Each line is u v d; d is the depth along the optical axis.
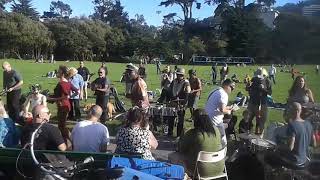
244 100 20.12
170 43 103.50
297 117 6.26
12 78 13.58
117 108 16.77
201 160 6.47
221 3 76.56
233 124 11.16
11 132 7.42
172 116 12.63
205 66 75.12
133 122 6.59
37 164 4.77
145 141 6.53
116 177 4.61
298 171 6.06
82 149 7.04
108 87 14.48
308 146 6.16
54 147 6.51
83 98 21.67
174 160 6.62
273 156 6.48
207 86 35.22
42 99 11.44
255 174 6.64
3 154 5.61
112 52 110.12
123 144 6.51
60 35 105.38
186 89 13.27
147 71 57.41
